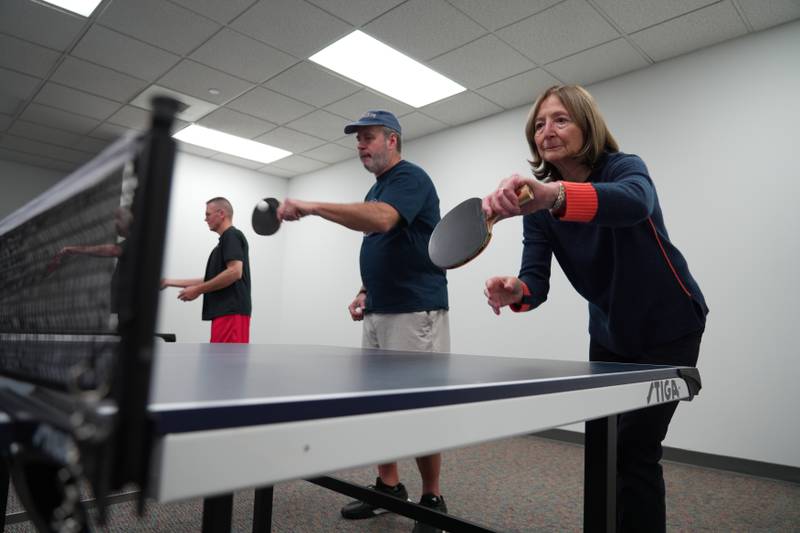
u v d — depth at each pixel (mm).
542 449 3062
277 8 2844
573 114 1061
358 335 5039
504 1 2699
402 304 1678
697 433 2863
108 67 3496
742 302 2797
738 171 2879
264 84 3715
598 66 3299
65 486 419
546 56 3197
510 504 1981
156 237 292
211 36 3127
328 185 5539
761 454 2645
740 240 2834
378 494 1240
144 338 286
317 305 5465
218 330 2770
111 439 276
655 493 989
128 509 1791
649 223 971
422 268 1686
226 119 4348
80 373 328
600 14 2775
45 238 517
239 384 463
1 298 681
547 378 596
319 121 4348
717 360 2846
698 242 2979
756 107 2850
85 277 399
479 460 2754
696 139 3049
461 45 3113
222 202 2926
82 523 423
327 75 3564
